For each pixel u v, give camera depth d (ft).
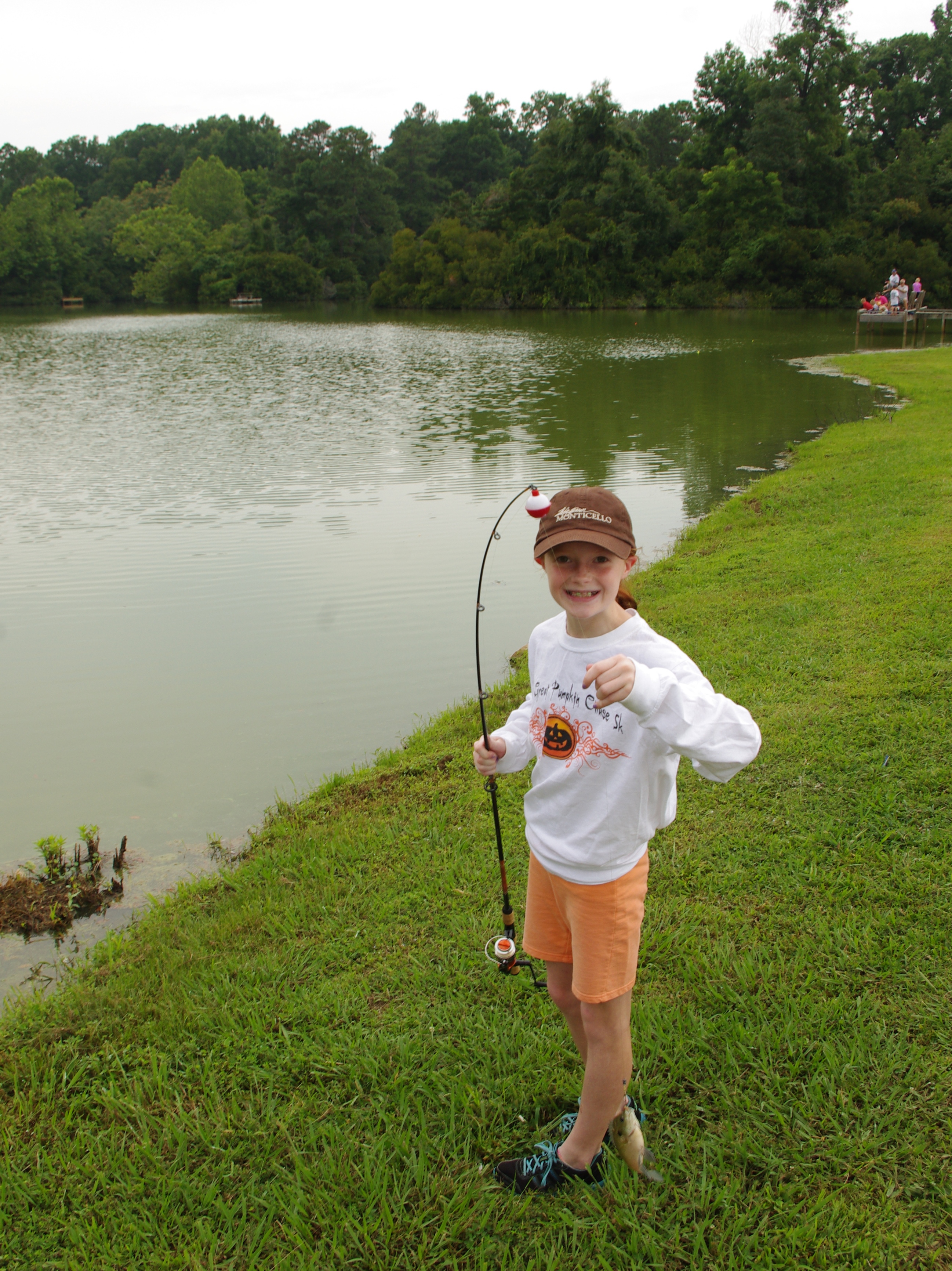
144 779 16.88
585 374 84.74
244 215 335.47
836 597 20.67
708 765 6.26
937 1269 6.72
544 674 7.16
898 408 53.52
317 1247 7.37
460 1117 8.48
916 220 176.14
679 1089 8.52
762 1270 6.86
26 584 28.48
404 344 125.29
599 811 6.70
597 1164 7.75
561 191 213.05
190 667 21.94
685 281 194.29
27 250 279.90
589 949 6.82
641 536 31.42
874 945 9.92
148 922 12.35
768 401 61.98
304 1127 8.53
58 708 19.89
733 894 11.15
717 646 18.83
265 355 113.29
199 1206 7.84
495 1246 7.24
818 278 180.04
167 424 60.75
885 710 14.90
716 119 200.75
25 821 15.60
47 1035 10.02
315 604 26.21
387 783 15.56
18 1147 8.59
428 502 38.09
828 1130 7.93
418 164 311.88
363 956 10.80
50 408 68.64
